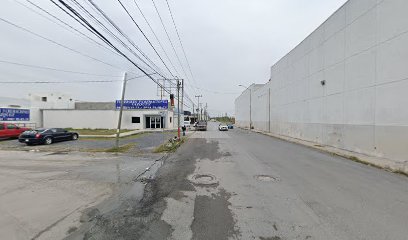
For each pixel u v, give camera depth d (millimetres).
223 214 4715
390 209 5035
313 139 19312
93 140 20938
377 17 11500
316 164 10086
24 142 17203
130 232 3947
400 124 10070
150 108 38875
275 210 4934
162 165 9883
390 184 6988
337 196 5871
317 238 3773
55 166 9672
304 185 6836
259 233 3924
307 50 20562
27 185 6812
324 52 17328
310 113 19938
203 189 6430
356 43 13273
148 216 4613
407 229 4109
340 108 15062
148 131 34656
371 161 10312
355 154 12461
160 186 6738
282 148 15781
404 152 9883
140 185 6848
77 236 3816
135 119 39000
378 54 11453
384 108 11055
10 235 3861
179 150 14711
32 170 8883
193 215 4664
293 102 24234
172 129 40625
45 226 4180
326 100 17031
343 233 3947
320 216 4641
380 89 11312
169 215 4664
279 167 9430
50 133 18344
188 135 28469
